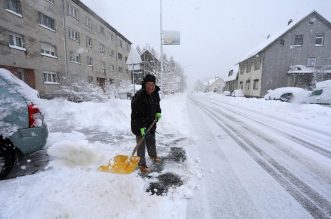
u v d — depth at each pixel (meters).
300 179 3.06
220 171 3.30
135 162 3.15
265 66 24.77
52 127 6.27
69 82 13.54
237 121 8.21
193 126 7.03
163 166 3.46
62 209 2.17
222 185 2.86
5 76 3.04
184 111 11.45
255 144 4.87
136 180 2.83
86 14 24.55
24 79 15.86
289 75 24.62
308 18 24.16
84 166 3.24
